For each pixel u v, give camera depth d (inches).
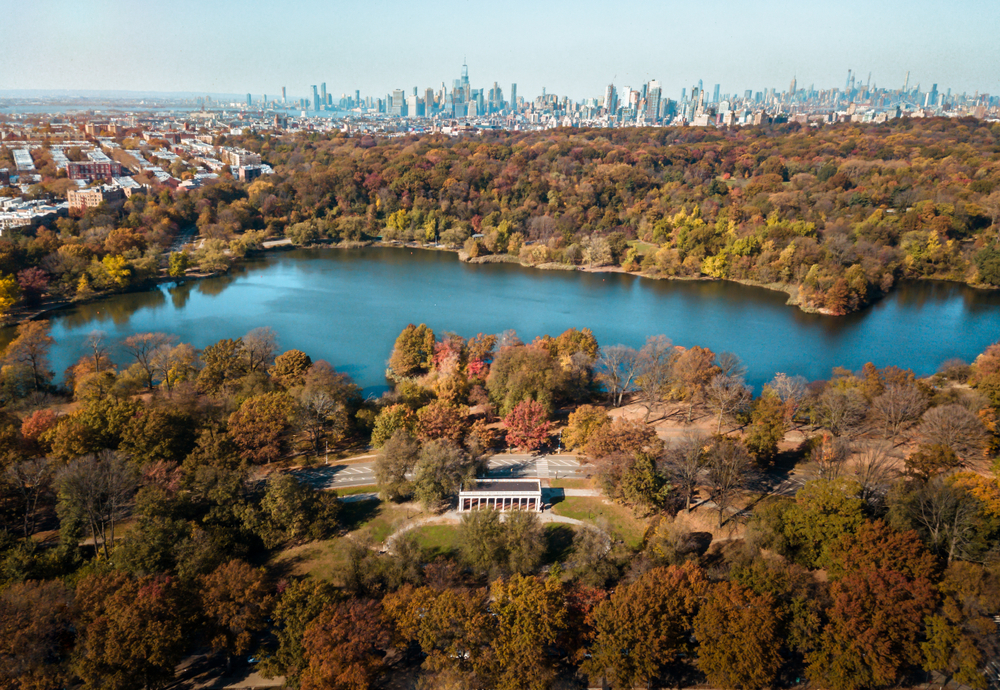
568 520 6840.6
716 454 6791.3
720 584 5078.7
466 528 6250.0
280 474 6963.6
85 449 7096.5
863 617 4697.3
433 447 7199.8
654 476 6752.0
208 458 7022.6
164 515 6127.0
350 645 4638.3
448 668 4714.6
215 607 4960.6
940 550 5575.8
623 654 4756.4
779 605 5014.8
